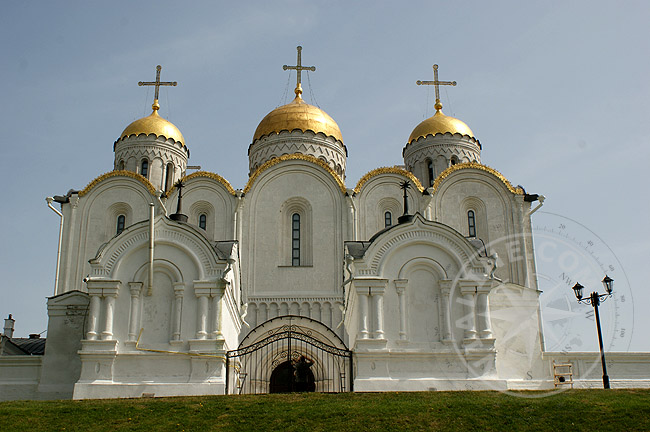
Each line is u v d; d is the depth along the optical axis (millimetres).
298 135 39281
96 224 35094
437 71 44406
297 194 35344
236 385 26219
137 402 20250
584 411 18594
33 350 34938
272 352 29438
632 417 18078
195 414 18750
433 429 17562
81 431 17656
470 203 36375
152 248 24031
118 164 39781
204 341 23312
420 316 24156
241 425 17906
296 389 26406
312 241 34438
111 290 23859
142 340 23516
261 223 34750
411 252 24906
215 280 24078
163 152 39719
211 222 35062
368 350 23234
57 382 26625
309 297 33094
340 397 20453
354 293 24750
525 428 17609
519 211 35906
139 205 35656
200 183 35594
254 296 33094
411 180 36094
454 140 40969
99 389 22578
